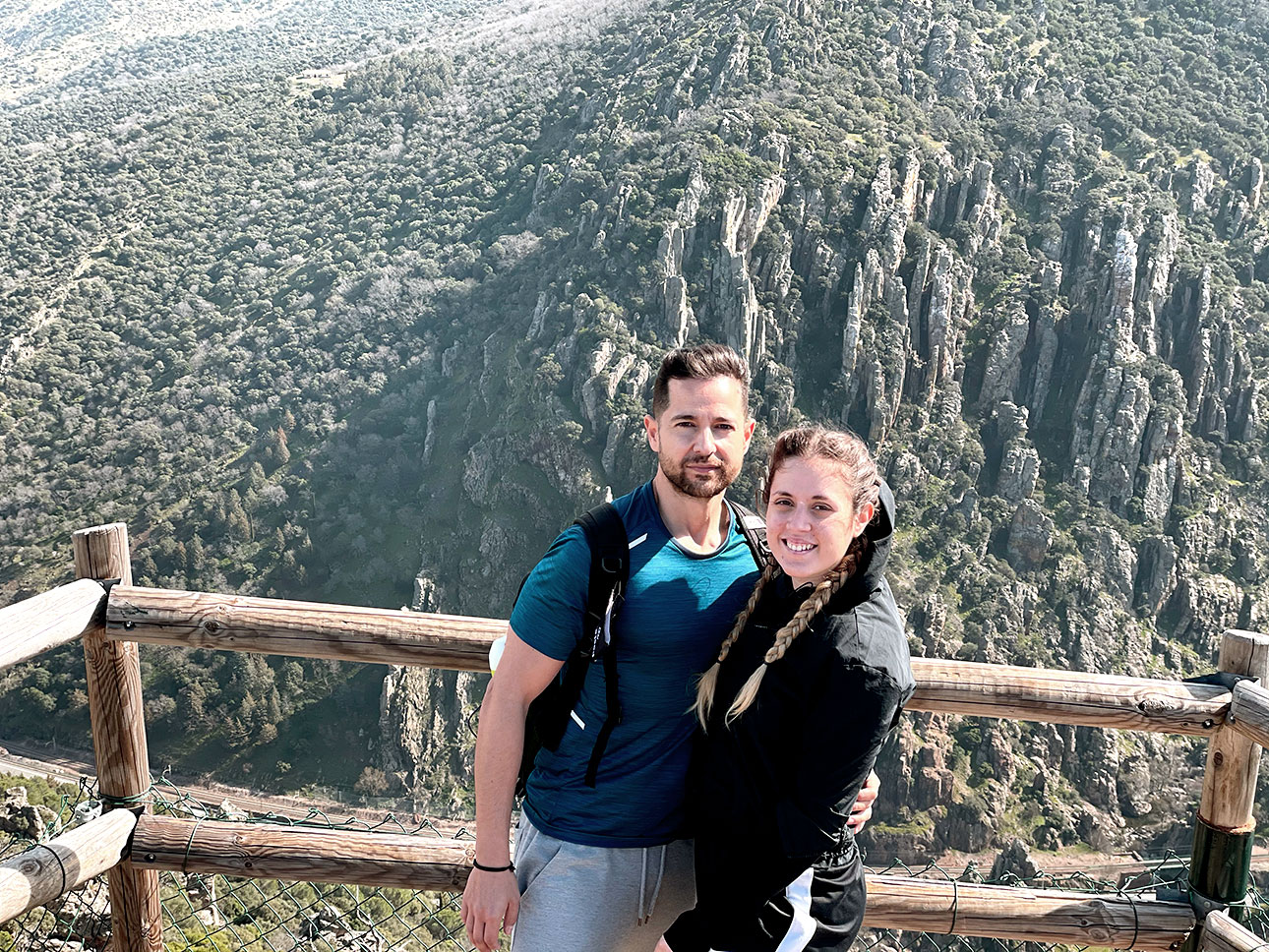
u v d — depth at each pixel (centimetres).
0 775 1474
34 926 434
